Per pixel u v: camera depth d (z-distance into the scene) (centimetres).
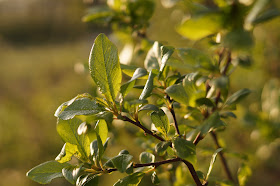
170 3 29
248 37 27
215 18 28
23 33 432
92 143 33
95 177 32
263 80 71
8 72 249
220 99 38
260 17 28
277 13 28
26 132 150
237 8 28
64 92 170
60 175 32
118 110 31
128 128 57
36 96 176
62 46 340
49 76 220
